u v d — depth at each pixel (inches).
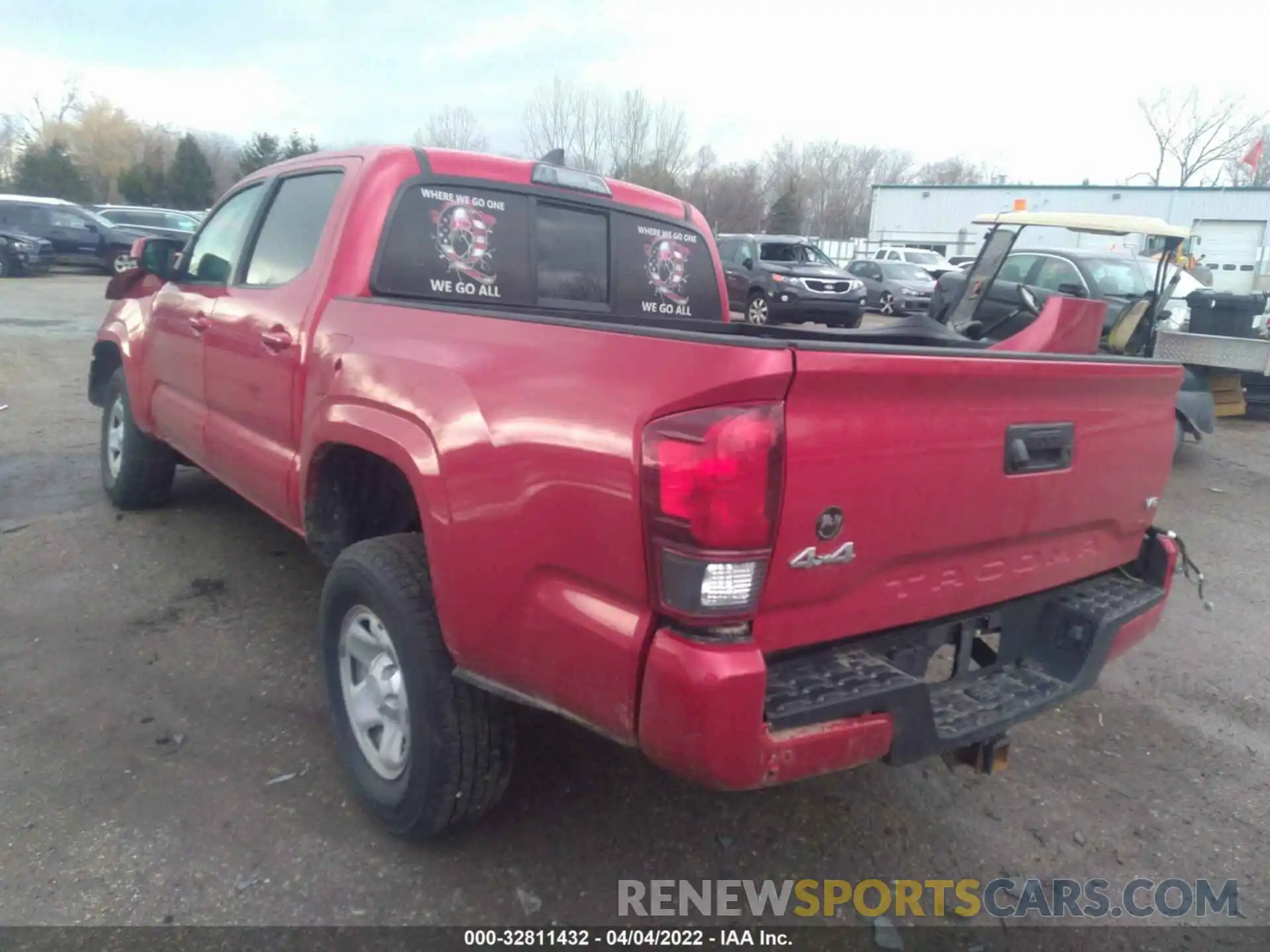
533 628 95.7
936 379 92.5
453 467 102.0
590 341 93.5
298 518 142.0
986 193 1637.6
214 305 169.8
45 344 497.0
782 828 127.6
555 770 135.2
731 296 794.8
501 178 156.0
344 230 140.6
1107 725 163.9
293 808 123.3
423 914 106.8
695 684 82.0
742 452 80.5
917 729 96.0
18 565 194.1
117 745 134.3
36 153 2262.6
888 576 97.6
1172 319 432.8
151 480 222.4
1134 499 126.1
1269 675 186.7
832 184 2886.3
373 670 119.8
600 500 88.1
